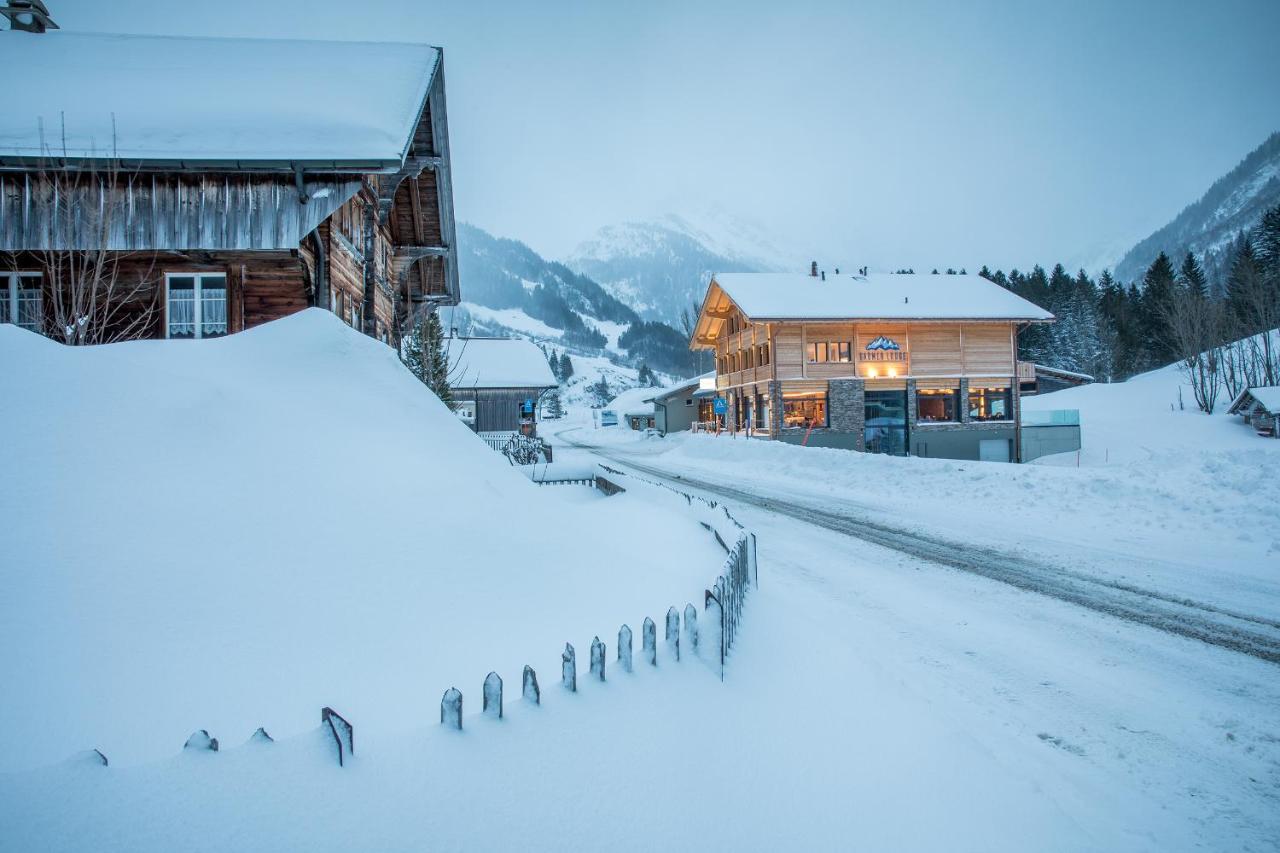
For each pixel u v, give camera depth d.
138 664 3.40
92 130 11.71
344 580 4.52
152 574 3.90
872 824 3.30
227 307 12.40
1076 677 5.58
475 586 5.07
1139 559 9.39
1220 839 3.46
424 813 2.44
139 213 11.84
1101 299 85.69
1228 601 7.46
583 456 39.06
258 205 12.09
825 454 23.91
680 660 4.48
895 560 10.25
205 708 3.31
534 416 35.94
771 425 37.47
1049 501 13.66
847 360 37.88
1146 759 4.27
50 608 3.47
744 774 3.49
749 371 41.56
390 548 5.00
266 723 3.31
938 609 7.61
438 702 3.72
